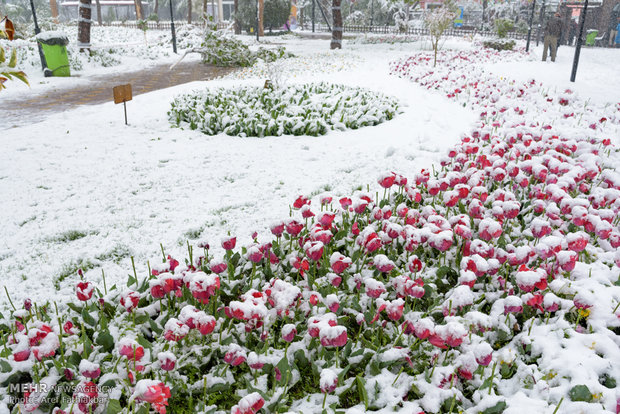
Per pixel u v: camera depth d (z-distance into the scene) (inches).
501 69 623.8
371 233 119.9
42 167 237.9
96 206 193.2
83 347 93.7
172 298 113.0
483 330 98.1
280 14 1545.3
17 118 354.3
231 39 850.8
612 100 401.1
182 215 185.2
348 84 512.7
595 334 100.8
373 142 294.5
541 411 82.0
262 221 179.2
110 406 78.8
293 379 91.2
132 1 2335.1
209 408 83.3
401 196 178.4
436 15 629.0
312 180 226.5
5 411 83.0
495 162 168.6
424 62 697.0
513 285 120.1
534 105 372.2
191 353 96.7
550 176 158.2
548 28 714.2
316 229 118.5
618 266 120.3
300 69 647.8
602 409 81.5
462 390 91.7
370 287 96.5
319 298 102.8
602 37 1214.3
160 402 68.1
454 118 352.5
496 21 1087.6
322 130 317.1
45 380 86.2
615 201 146.1
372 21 1781.5
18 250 156.3
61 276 141.3
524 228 155.5
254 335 102.3
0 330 104.8
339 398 90.4
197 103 363.9
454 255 138.4
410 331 94.1
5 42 660.1
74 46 816.9
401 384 90.9
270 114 342.0
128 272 143.6
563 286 113.7
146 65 776.9
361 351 95.4
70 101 428.8
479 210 134.7
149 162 251.1
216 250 155.7
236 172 237.3
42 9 1897.1
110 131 311.9
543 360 95.5
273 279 111.0
